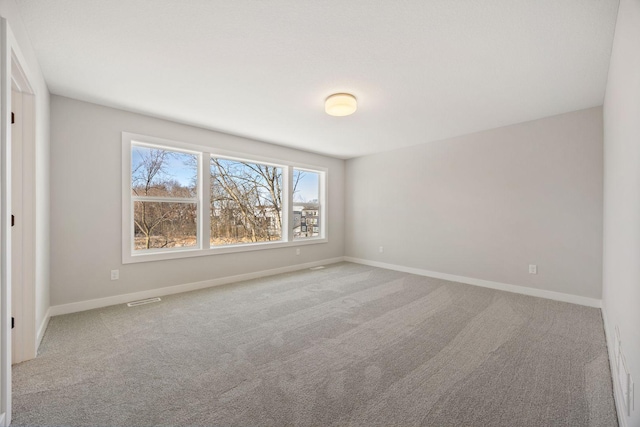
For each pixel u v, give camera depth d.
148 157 3.58
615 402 1.58
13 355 1.96
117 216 3.22
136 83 2.62
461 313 2.97
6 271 1.37
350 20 1.76
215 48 2.07
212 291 3.76
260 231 4.86
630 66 1.42
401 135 4.30
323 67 2.32
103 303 3.13
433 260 4.66
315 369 1.92
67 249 2.91
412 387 1.72
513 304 3.26
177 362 2.00
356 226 5.94
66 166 2.90
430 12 1.68
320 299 3.44
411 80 2.54
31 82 1.97
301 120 3.62
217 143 4.10
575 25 1.78
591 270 3.20
